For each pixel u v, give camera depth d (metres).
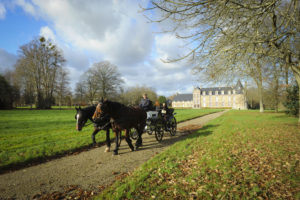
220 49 4.44
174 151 4.81
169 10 3.59
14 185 3.21
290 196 2.40
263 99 26.45
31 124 11.74
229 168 3.41
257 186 2.67
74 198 2.73
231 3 3.72
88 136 7.41
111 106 4.69
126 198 2.56
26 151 5.07
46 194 2.86
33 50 33.38
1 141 6.46
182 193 2.61
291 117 15.22
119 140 5.48
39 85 35.44
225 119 15.16
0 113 22.42
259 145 5.14
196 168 3.52
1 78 33.69
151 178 3.13
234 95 69.12
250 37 4.30
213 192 2.61
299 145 5.03
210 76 5.10
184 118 16.28
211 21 3.87
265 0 3.77
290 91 15.55
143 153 5.11
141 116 5.66
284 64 6.98
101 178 3.44
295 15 4.46
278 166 3.47
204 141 5.97
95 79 38.34
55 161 4.57
